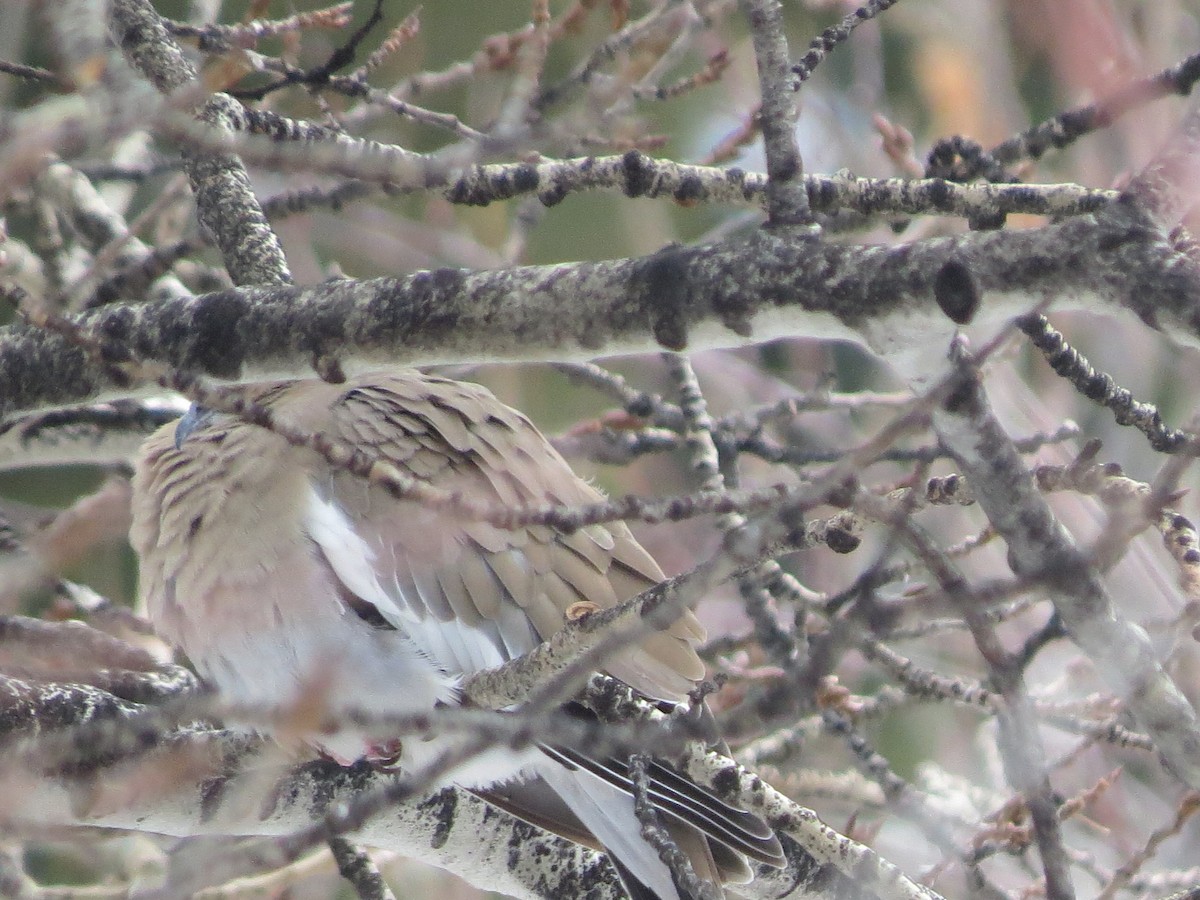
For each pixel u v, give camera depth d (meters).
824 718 9.21
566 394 16.48
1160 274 5.24
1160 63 11.73
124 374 7.21
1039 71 13.80
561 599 8.48
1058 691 10.85
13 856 9.24
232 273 8.83
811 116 14.71
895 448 10.55
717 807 7.25
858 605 5.06
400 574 8.36
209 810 7.63
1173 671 10.17
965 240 5.54
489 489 8.72
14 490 15.23
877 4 6.91
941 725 14.17
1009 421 11.62
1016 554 5.65
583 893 8.70
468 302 6.45
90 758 7.24
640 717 7.43
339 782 8.34
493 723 5.12
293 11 10.95
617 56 10.50
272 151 5.28
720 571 4.98
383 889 8.68
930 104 14.42
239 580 8.48
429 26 15.43
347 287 6.79
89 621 10.28
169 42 8.41
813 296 5.81
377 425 8.84
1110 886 8.03
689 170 7.62
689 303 6.04
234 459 8.73
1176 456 5.38
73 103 9.85
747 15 6.15
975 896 8.00
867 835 10.09
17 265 11.30
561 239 16.25
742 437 11.53
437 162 5.54
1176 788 10.73
